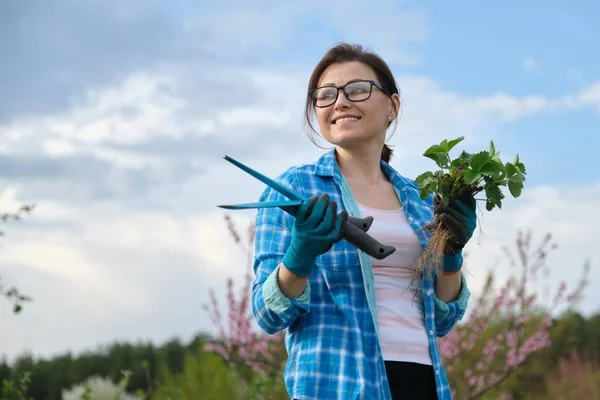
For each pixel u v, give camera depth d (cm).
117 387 737
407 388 301
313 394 294
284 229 319
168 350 1227
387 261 313
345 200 324
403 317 308
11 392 609
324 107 334
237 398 792
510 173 307
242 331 792
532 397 1048
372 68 339
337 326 301
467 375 812
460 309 335
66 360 1239
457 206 312
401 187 338
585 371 1084
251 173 279
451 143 309
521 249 856
